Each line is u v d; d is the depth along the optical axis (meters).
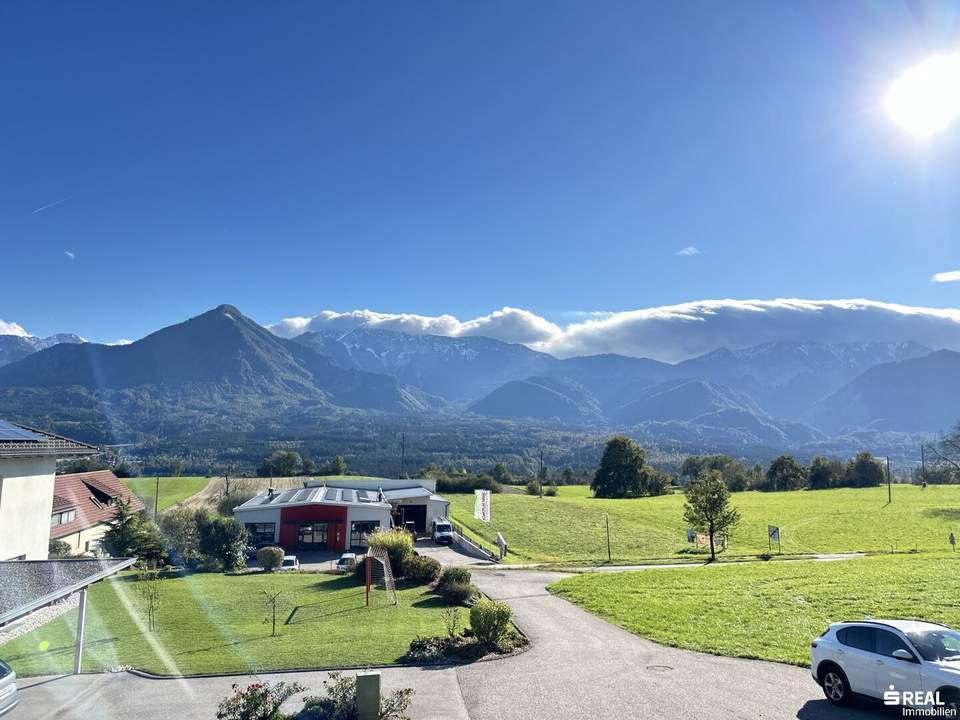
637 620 24.23
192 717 13.58
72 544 38.72
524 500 92.56
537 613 26.48
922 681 12.12
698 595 29.33
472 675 16.81
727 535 57.25
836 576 33.12
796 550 56.75
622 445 114.19
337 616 25.17
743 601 27.34
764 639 20.75
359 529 59.91
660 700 14.57
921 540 60.00
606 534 66.81
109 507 46.56
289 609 26.73
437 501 69.31
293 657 18.55
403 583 32.91
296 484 94.50
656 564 48.31
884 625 13.37
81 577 16.14
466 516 78.00
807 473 123.50
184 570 39.47
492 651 19.17
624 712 13.79
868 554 53.09
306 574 38.41
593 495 115.69
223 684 16.06
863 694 13.18
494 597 31.12
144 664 17.84
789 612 24.81
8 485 24.31
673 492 123.81
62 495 42.50
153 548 39.88
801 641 20.36
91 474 50.38
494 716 13.61
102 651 19.44
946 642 12.78
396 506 68.38
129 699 14.86
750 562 46.19
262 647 19.81
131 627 23.03
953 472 114.00
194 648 19.81
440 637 19.78
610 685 15.83
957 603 25.20
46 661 18.20
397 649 19.45
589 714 13.69
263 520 59.06
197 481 97.50
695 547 60.09
